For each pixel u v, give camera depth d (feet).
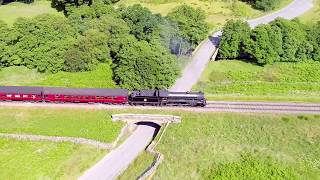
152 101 370.94
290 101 383.65
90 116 365.61
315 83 436.35
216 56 471.21
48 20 446.60
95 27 459.73
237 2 583.58
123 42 420.36
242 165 327.26
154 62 395.75
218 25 524.93
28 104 375.25
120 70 400.67
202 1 579.89
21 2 595.06
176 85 415.23
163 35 449.48
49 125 356.59
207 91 410.52
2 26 434.71
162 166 330.54
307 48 460.96
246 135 350.02
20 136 345.92
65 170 324.19
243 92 414.21
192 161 333.21
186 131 352.49
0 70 431.02
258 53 448.65
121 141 359.87
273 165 326.24
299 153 337.52
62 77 422.00
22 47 427.74
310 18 536.01
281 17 504.02
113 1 566.77
